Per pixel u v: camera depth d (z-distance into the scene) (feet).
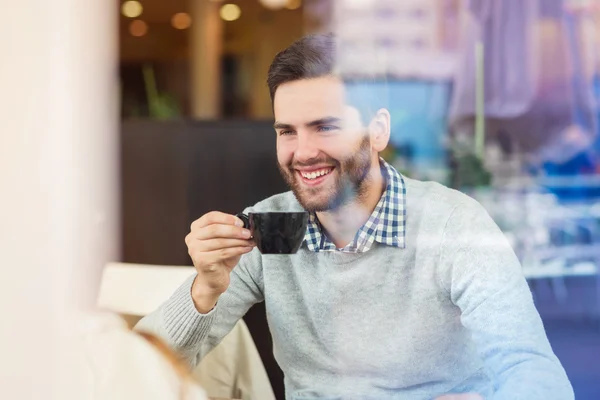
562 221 10.21
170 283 4.08
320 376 3.78
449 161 9.94
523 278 3.56
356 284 3.69
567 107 11.23
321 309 3.76
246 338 3.98
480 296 3.51
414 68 11.12
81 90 2.51
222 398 3.65
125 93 11.25
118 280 3.82
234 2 17.10
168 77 18.02
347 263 3.70
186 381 2.25
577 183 10.64
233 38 17.81
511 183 10.25
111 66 2.73
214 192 6.08
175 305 3.46
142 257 6.10
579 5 11.32
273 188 5.97
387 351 3.66
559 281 9.68
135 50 17.49
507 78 11.23
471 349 3.56
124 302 3.84
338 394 3.71
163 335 3.40
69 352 2.28
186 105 18.16
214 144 6.02
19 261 2.38
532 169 10.52
